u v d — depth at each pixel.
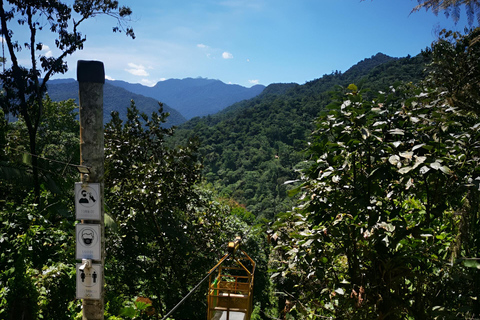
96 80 4.46
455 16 3.14
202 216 14.83
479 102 4.21
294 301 4.73
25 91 13.05
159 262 13.17
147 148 14.16
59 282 6.84
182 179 13.93
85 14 13.78
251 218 38.25
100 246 4.55
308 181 4.41
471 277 3.24
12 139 13.24
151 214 12.73
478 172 3.50
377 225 3.85
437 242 3.99
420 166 3.53
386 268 3.74
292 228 4.98
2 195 11.12
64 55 13.75
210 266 14.39
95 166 4.54
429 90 4.37
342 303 4.13
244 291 10.00
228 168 112.62
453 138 3.93
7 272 6.39
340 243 4.29
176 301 13.23
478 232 3.39
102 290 4.61
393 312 3.76
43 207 10.35
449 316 3.27
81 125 4.51
